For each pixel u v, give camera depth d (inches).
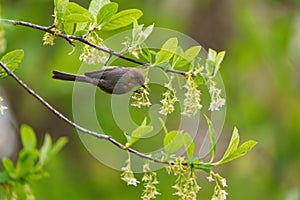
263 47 542.6
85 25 179.0
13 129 491.8
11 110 490.3
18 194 203.9
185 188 172.1
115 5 172.6
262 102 543.5
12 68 191.0
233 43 533.3
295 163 537.6
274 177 532.1
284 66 550.0
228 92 526.6
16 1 453.7
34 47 446.0
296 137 541.3
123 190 485.7
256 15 543.8
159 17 485.4
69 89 454.3
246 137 530.6
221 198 174.4
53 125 500.4
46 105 181.0
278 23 551.8
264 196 520.4
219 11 528.1
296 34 557.9
